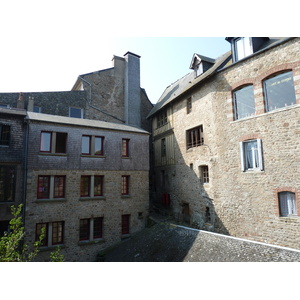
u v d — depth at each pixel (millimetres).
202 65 14133
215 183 11695
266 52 9773
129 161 13828
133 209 13555
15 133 10898
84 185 12375
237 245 8109
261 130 9758
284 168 8891
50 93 16703
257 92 10000
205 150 12531
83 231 12062
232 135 10953
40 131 11328
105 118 18734
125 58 20594
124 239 13000
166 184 16484
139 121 19938
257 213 9680
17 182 10641
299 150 8500
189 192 13727
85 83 18250
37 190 10953
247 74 10469
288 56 9008
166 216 14969
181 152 14766
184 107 14680
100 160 12805
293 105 8781
